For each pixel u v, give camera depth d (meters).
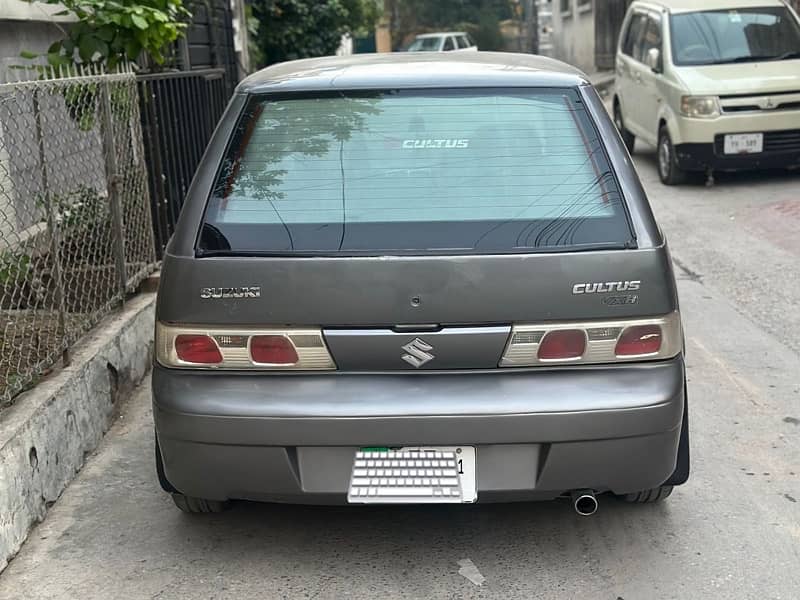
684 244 8.51
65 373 4.42
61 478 4.21
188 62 10.27
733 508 3.99
